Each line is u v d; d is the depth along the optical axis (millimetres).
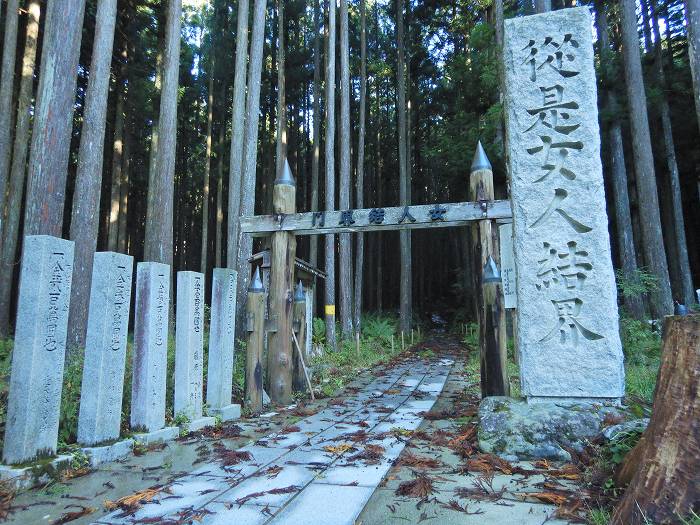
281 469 3775
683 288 14617
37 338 3641
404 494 3205
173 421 5195
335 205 24672
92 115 7980
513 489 3270
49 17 7574
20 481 3348
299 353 7805
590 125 4703
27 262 3723
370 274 25844
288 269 7031
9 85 11070
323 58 23891
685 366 2615
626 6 11969
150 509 2969
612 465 3400
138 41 16859
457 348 16812
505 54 5066
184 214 24906
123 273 4535
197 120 24156
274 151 22688
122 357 4500
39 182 6930
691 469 2338
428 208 6242
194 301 5551
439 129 24297
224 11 20328
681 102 16031
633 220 17562
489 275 5688
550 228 4676
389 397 7516
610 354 4398
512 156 4875
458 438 4492
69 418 4426
